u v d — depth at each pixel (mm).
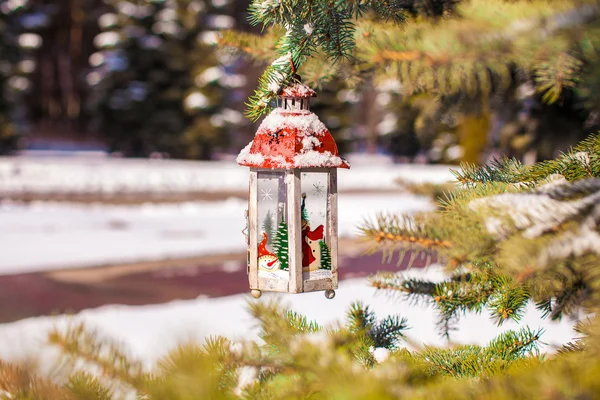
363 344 2037
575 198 1229
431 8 2113
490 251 1208
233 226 17469
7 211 18719
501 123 5035
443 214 1429
